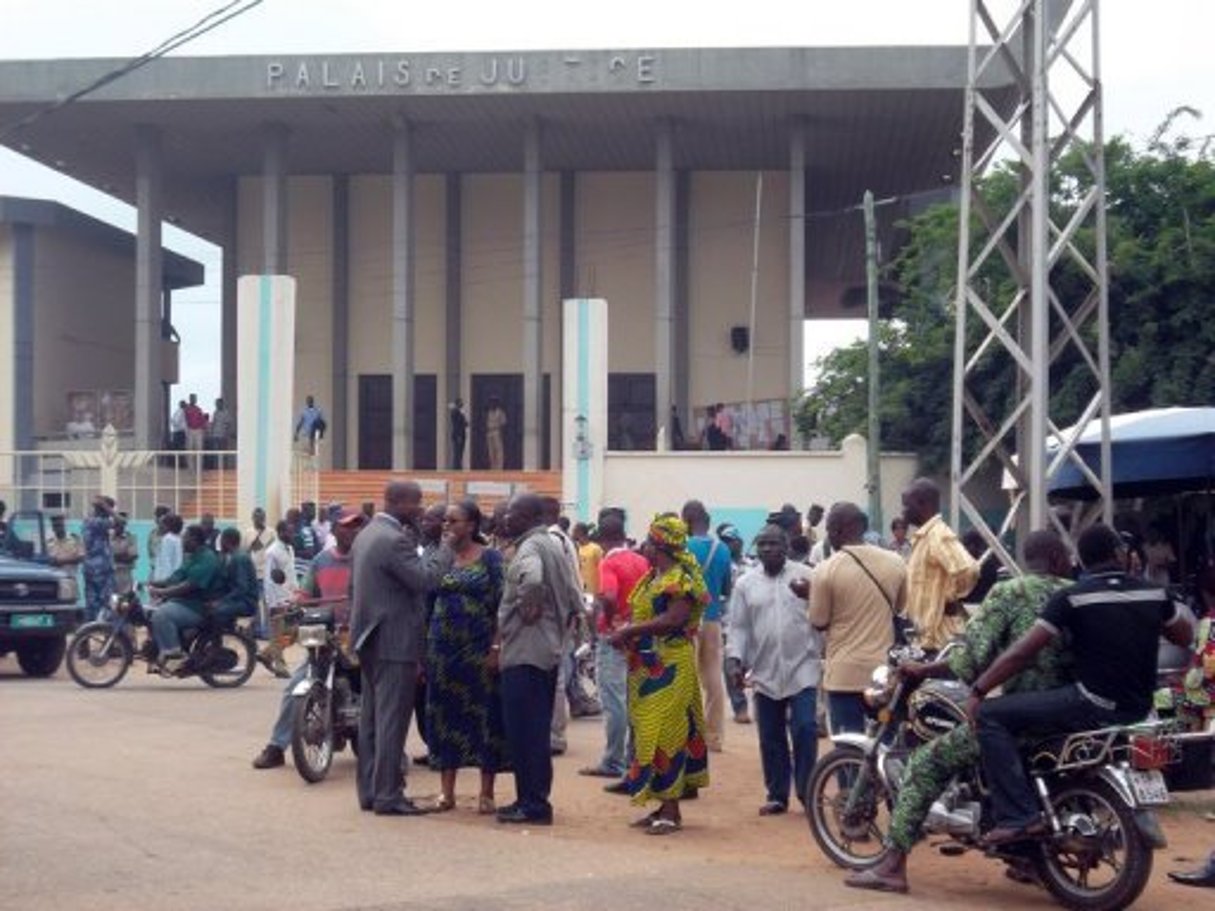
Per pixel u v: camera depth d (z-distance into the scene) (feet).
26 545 86.48
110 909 27.09
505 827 34.96
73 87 130.11
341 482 132.67
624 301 154.20
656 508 108.99
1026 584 29.17
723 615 48.14
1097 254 43.83
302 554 82.53
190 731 49.78
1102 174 43.29
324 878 29.50
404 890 28.58
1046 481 41.37
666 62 127.44
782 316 151.94
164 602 61.67
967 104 44.34
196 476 114.62
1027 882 30.09
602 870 30.55
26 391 142.61
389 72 128.98
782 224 152.66
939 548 34.58
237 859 31.04
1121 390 97.60
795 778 37.81
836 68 126.41
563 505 108.88
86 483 117.08
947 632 34.42
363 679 36.68
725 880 29.94
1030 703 28.25
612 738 42.34
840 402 120.78
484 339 155.12
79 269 151.23
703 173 153.07
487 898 27.99
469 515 36.40
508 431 154.71
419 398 155.02
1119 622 28.07
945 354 110.11
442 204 155.94
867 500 107.24
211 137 142.10
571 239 154.20
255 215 155.74
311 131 140.46
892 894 29.30
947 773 29.17
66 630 68.44
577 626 45.91
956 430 44.24
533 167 136.36
